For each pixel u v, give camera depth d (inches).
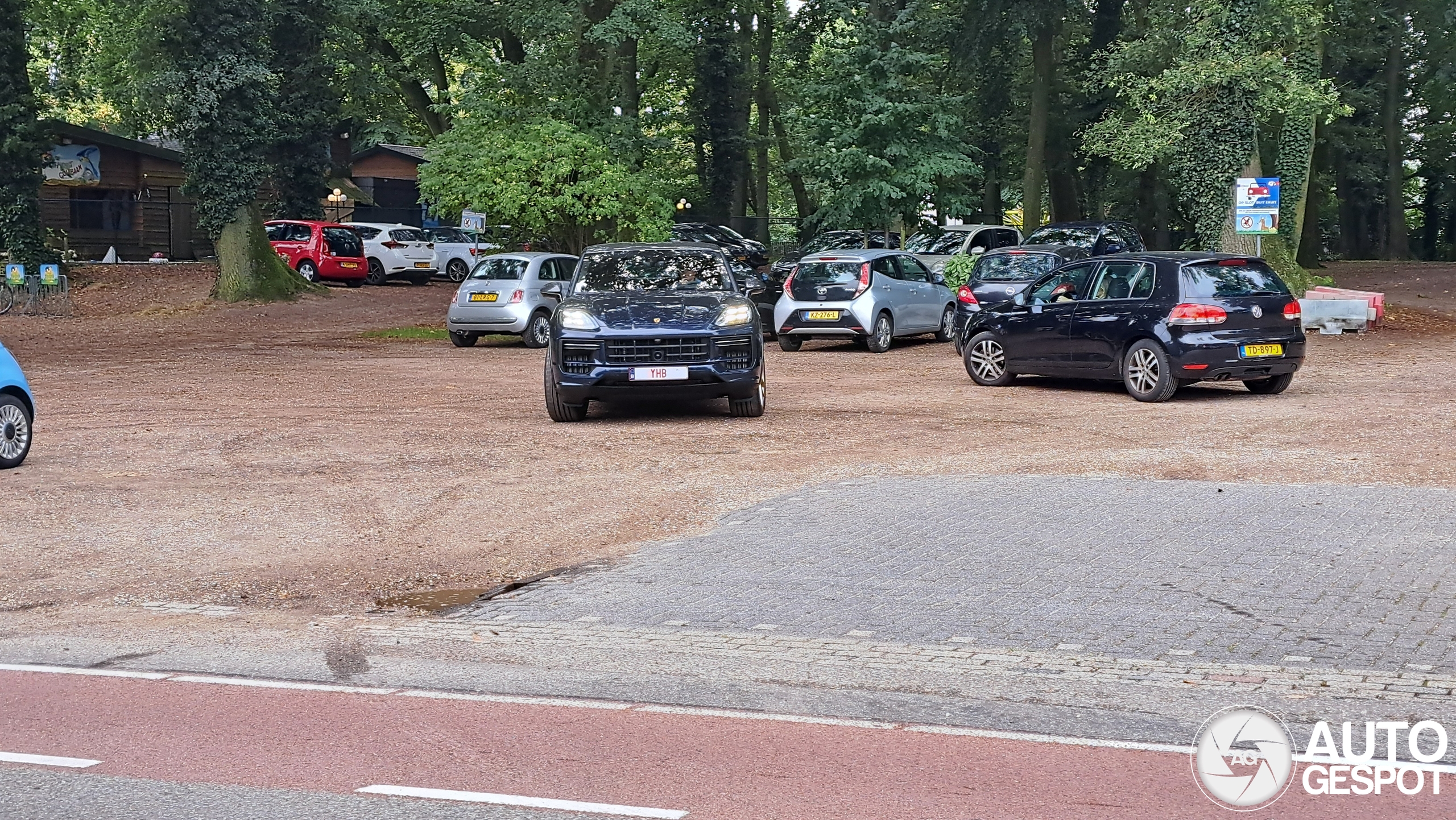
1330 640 264.1
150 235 1969.7
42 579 332.2
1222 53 1165.7
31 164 1521.9
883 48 1551.4
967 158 1528.1
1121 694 235.1
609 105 1382.9
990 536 357.4
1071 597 297.9
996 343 731.4
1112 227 1376.7
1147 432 547.8
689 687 243.4
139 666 262.4
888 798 189.0
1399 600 290.8
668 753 208.7
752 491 429.1
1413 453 478.3
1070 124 1974.7
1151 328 649.0
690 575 325.4
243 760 207.9
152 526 387.5
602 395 581.9
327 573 338.0
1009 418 597.0
